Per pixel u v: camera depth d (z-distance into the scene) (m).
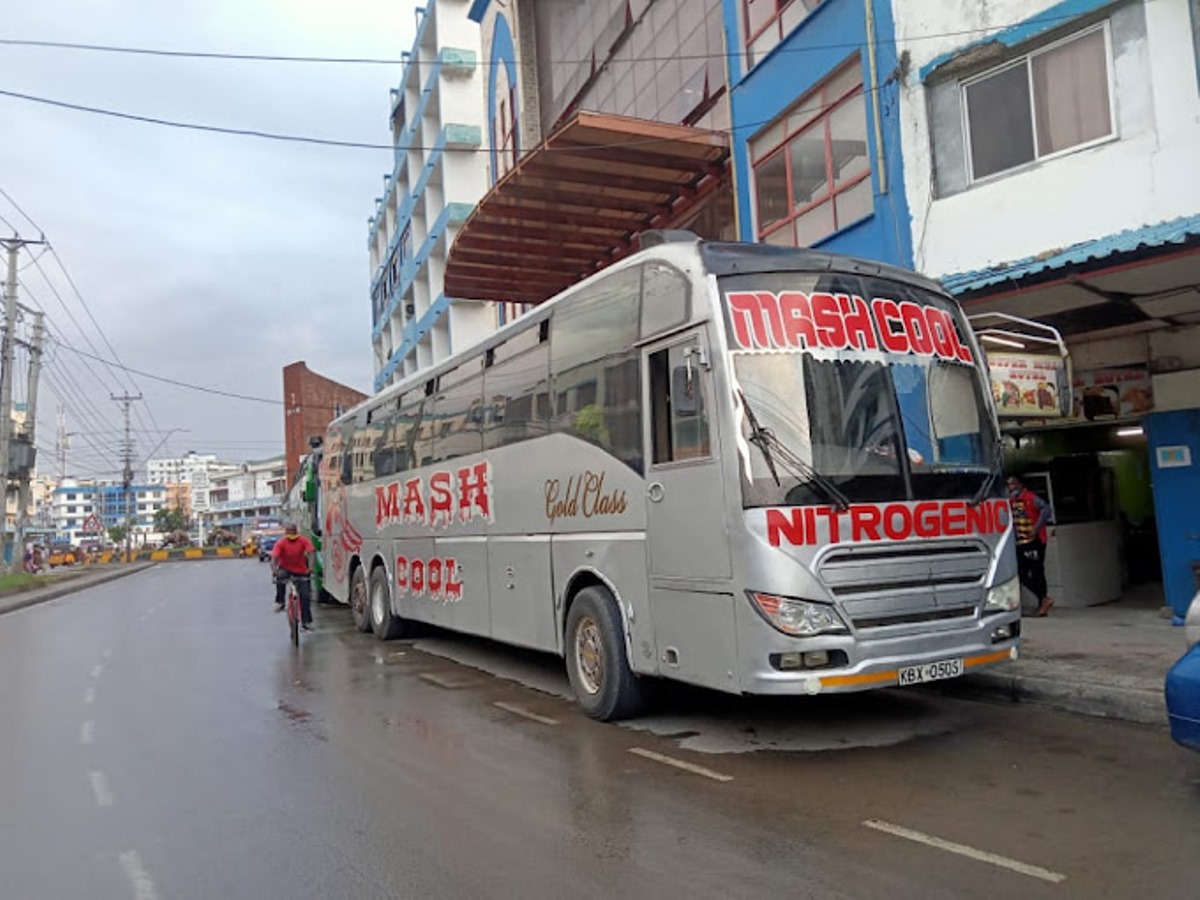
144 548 77.50
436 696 9.04
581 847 4.77
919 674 5.93
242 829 5.30
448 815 5.38
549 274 20.19
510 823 5.19
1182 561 9.88
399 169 45.88
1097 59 9.16
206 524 114.25
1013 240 9.71
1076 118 9.35
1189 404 9.93
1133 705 6.67
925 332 6.68
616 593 7.24
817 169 12.82
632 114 19.09
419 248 40.59
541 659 11.12
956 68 10.35
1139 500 13.11
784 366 6.11
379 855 4.79
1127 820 4.75
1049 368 8.04
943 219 10.45
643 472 6.90
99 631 16.89
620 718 7.45
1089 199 9.06
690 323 6.36
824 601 5.71
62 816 5.69
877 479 6.02
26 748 7.53
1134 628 9.43
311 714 8.41
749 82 14.13
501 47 27.06
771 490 5.81
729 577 5.95
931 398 6.52
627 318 7.22
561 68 23.16
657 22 17.98
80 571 47.19
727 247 6.59
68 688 10.49
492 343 9.79
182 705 9.10
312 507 20.20
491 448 9.64
